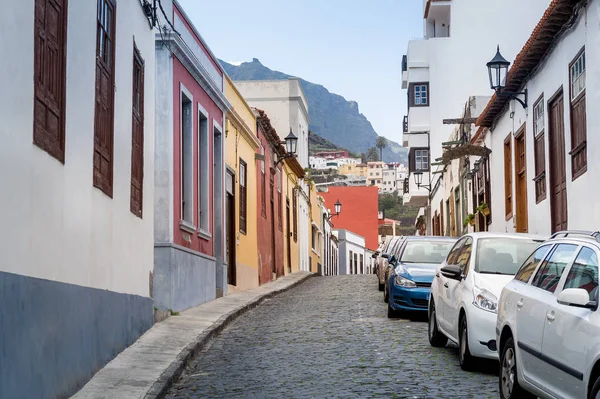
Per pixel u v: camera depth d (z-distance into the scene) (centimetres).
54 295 841
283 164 3578
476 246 1194
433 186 4294
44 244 812
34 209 781
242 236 2562
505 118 2211
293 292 2673
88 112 996
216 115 2155
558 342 709
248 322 1730
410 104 4288
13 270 716
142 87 1377
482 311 1044
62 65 885
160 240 1669
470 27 4078
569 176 1562
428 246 1831
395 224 8969
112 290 1140
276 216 3359
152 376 1033
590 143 1402
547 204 1747
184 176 1872
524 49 1772
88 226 997
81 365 955
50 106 840
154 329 1435
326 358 1202
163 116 1681
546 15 1548
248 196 2678
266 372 1109
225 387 1018
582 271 725
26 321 746
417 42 4278
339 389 965
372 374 1056
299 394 945
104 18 1111
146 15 1402
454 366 1110
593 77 1380
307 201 4559
